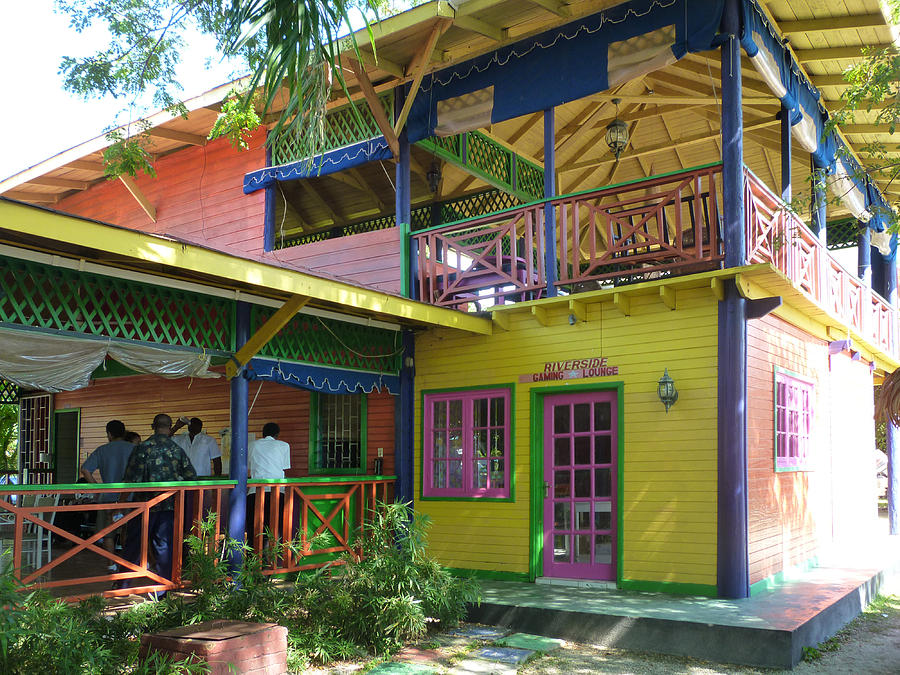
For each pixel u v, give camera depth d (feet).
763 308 25.49
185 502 27.35
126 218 45.42
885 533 43.65
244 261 22.18
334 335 29.66
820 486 33.78
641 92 40.06
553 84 29.96
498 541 30.01
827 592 25.46
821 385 34.91
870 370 45.01
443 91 32.73
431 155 38.86
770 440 27.94
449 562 31.12
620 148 37.42
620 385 27.84
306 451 36.76
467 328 30.27
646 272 27.76
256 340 25.21
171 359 24.03
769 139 40.14
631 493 27.09
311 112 20.30
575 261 29.32
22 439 51.08
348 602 21.42
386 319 30.42
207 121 38.75
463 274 31.48
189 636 17.20
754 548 25.90
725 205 25.91
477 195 42.01
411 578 22.16
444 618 23.58
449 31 30.63
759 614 21.98
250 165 39.52
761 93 35.45
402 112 32.42
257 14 18.83
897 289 50.88
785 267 28.91
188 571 21.93
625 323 28.07
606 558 27.86
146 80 37.96
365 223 45.50
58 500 34.14
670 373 26.78
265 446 29.09
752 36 27.09
